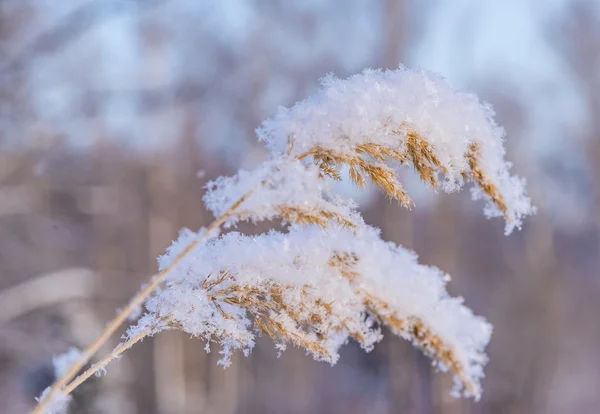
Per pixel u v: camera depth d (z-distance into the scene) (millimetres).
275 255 1358
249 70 16516
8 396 7824
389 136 1243
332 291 1321
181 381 13602
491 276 20719
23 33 6527
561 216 22625
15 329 8531
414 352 13547
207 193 1244
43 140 7449
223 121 16109
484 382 16781
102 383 5203
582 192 22844
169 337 13625
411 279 1349
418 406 13273
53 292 8883
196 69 12805
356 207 1283
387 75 1309
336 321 1313
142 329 1346
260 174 1233
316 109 1256
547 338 17797
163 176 14977
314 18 17812
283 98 17516
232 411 15695
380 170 1246
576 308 20141
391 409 13516
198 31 12844
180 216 15703
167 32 11734
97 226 13750
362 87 1267
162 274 1229
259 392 17281
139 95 9695
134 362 13453
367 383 16906
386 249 1396
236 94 15898
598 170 22000
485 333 1332
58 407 1345
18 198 8797
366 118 1235
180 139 15250
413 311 1307
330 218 1215
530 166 20141
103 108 8328
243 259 1362
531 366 17547
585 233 22453
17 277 9977
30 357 8375
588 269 21484
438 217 17344
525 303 18422
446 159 1253
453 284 17500
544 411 16844
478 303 19250
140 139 13383
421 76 1291
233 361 15992
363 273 1334
